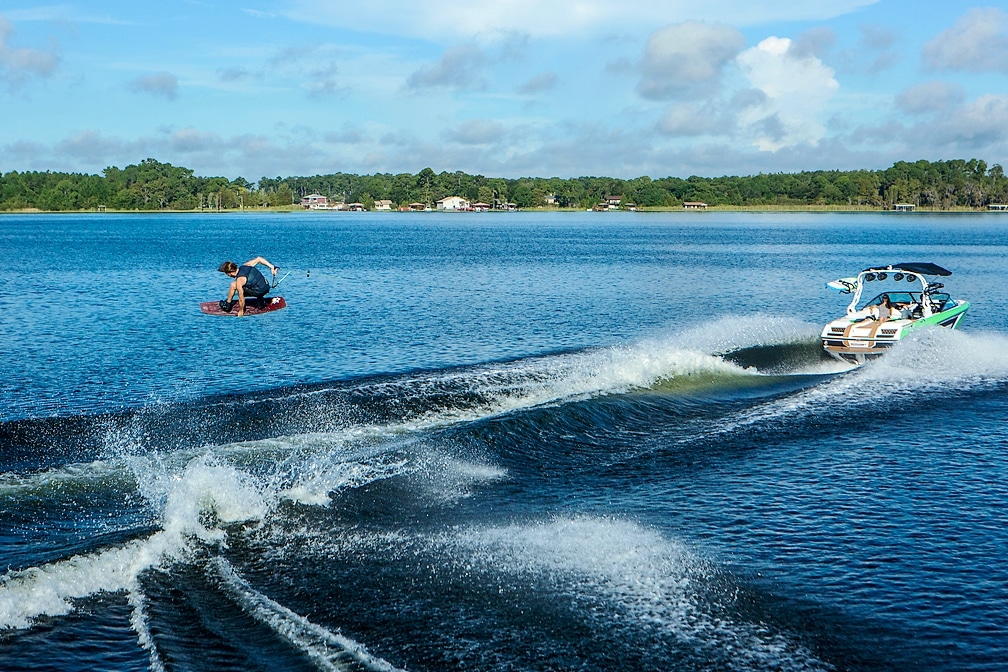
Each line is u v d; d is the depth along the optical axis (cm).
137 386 2030
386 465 1366
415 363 2323
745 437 1582
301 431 1545
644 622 913
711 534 1142
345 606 939
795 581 1009
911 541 1120
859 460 1446
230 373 2183
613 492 1300
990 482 1339
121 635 879
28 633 873
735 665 841
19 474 1283
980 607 953
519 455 1462
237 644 866
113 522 1123
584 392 1828
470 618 916
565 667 834
